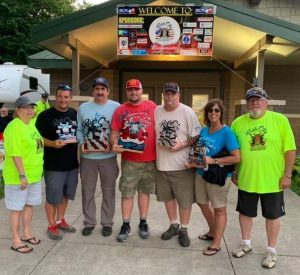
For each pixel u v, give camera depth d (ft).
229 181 13.23
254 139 12.34
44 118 14.20
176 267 12.37
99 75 37.45
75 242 14.28
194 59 35.17
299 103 37.29
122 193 14.56
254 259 12.99
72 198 14.99
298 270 12.26
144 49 24.86
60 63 36.27
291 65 37.09
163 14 24.48
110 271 12.07
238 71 36.35
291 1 35.42
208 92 37.17
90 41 28.37
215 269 12.26
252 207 12.89
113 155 14.80
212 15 24.21
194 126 13.67
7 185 13.15
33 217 17.01
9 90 40.42
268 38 24.71
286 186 12.21
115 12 24.57
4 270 12.03
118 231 15.42
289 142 12.13
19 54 69.21
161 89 37.52
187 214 14.08
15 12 69.00
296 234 15.30
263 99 12.26
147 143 14.12
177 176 13.92
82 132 14.60
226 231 15.57
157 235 15.07
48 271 12.02
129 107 14.11
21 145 12.90
